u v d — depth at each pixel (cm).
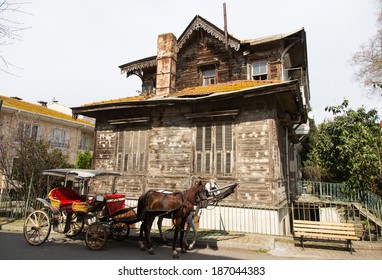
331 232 762
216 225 986
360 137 1200
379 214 1008
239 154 998
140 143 1208
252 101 1008
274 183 916
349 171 1252
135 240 863
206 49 1684
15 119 2030
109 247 762
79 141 2628
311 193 1764
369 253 747
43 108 2664
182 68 1739
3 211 1291
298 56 1653
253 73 1543
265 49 1513
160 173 1134
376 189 1199
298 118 1205
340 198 1402
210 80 1664
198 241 803
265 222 909
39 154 1380
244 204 952
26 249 719
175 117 1155
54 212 747
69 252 695
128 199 1174
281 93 938
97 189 1252
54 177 1372
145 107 1170
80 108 1288
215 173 1028
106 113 1323
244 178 972
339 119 1330
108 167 1264
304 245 808
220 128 1053
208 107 1088
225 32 1505
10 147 1505
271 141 947
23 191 1347
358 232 1029
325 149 1359
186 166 1090
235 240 803
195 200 714
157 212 695
